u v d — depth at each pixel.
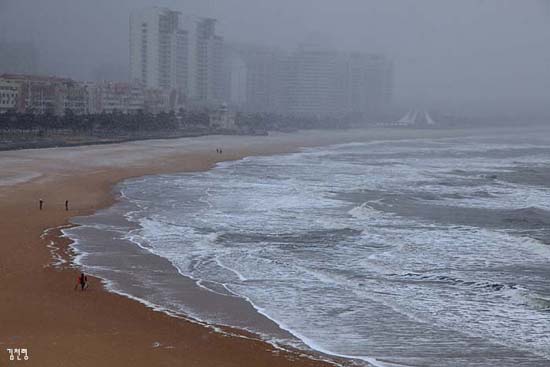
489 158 145.75
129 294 34.81
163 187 78.06
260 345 28.22
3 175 79.75
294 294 36.09
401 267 43.00
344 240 51.00
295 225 56.34
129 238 48.72
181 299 34.41
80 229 51.16
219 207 64.44
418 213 65.19
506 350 28.45
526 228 58.31
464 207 70.19
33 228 50.66
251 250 46.47
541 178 102.44
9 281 36.00
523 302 35.44
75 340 27.64
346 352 27.84
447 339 29.62
